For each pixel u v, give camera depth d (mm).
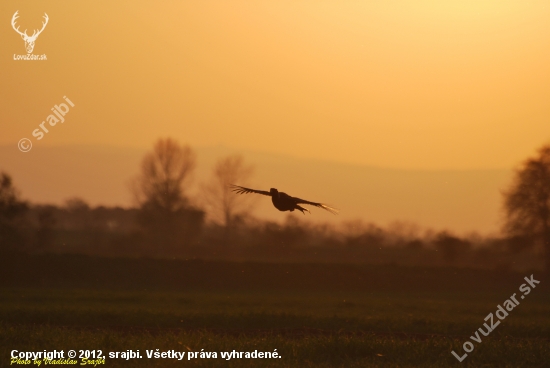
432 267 149375
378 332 56812
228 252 167000
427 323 63312
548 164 152875
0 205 126438
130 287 121875
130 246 160625
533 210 152625
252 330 55875
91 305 80125
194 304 86562
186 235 165500
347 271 141375
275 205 21625
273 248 171250
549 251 152000
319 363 38969
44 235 140750
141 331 52062
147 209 164625
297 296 114188
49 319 58156
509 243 157125
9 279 116750
